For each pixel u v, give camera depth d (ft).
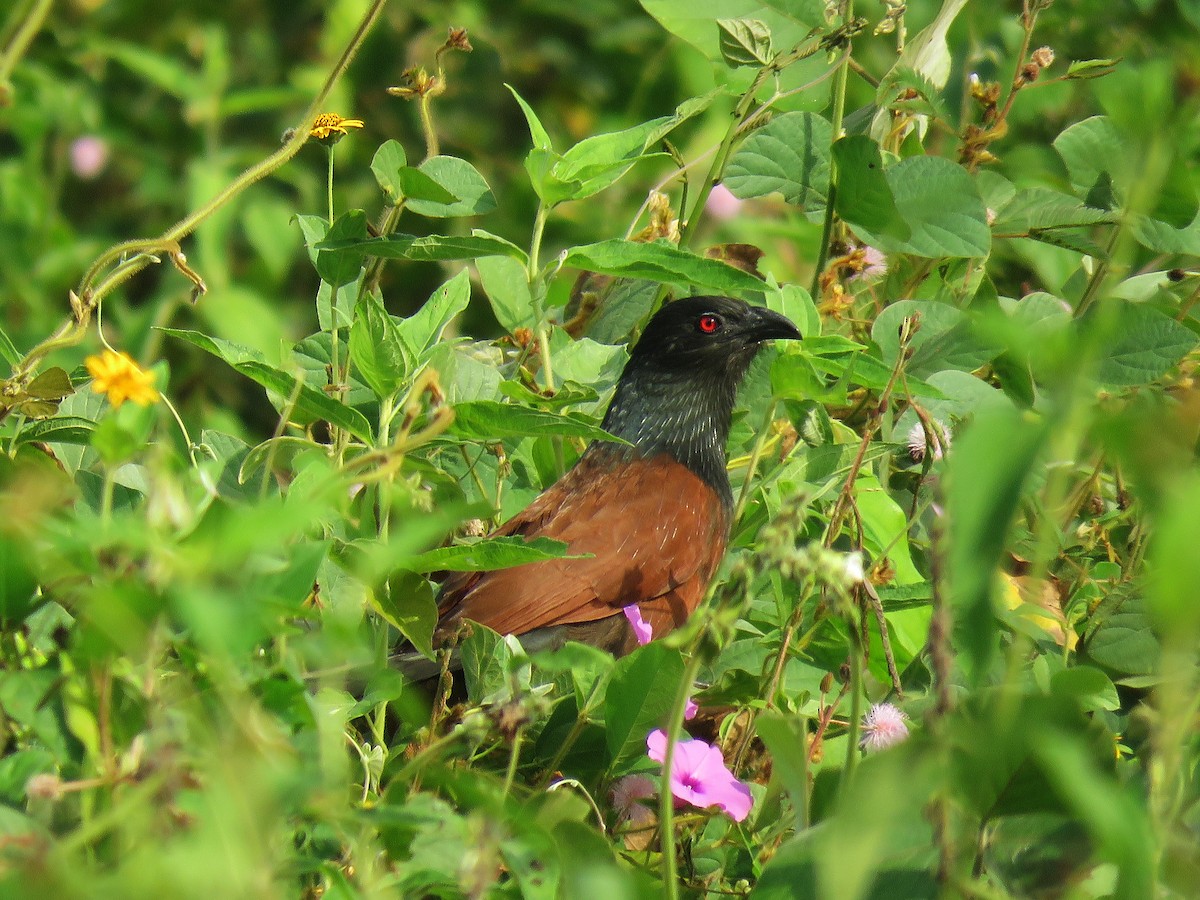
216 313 38.06
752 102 31.78
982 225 28.37
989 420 11.84
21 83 43.68
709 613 14.85
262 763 12.92
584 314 32.73
